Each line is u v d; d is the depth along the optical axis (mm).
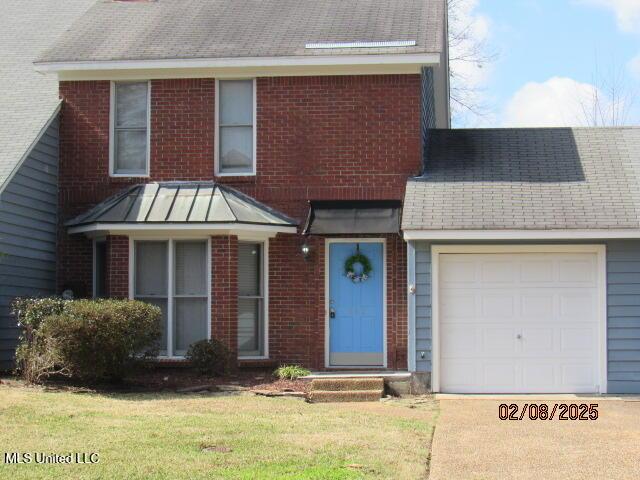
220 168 18703
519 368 16422
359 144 18266
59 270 18750
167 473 9969
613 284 16234
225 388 15984
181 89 18750
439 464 10750
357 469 10273
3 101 19312
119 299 17547
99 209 18359
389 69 18234
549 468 10562
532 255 16484
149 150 18719
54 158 18750
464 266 16578
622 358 16188
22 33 22062
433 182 17703
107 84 18906
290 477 9812
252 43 18750
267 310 18125
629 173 17828
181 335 17891
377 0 20750
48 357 15461
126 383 16422
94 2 23188
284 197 18328
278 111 18469
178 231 17578
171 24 20062
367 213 17844
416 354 16422
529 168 18219
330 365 18000
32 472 9898
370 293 18078
